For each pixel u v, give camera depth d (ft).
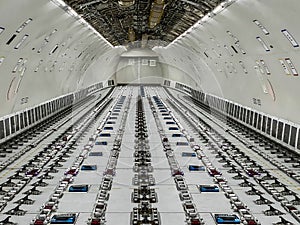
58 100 80.94
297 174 36.68
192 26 61.67
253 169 38.55
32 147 48.37
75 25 58.03
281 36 39.01
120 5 48.42
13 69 48.88
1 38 38.55
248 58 55.06
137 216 26.96
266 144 51.01
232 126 64.90
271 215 27.48
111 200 29.91
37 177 35.68
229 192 31.81
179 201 29.96
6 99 50.70
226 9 43.01
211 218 26.99
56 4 40.98
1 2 31.07
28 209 28.19
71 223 25.94
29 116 60.75
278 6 32.96
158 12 51.90
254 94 60.18
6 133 50.03
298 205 29.25
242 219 26.53
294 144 45.09
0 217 26.68
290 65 42.75
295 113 46.32
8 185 33.14
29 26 42.42
